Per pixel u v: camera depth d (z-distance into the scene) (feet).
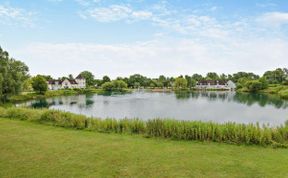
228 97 191.01
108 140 34.58
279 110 106.01
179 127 37.24
